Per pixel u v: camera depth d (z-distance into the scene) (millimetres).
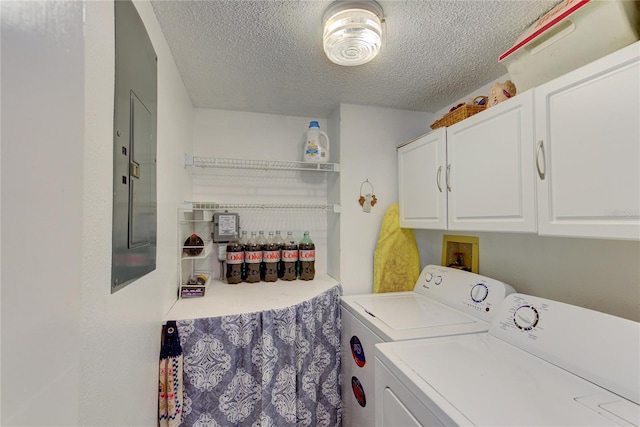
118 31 704
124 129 741
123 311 755
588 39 964
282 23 1229
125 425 776
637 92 812
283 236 2326
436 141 1720
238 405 1332
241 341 1352
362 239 2129
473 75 1688
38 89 523
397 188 2215
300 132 2393
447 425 767
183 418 1262
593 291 1206
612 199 868
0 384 507
